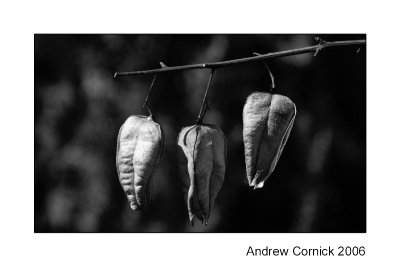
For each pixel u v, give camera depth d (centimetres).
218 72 90
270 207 93
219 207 92
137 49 93
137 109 92
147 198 54
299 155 93
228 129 90
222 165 54
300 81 93
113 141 93
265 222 92
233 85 91
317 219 92
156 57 92
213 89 90
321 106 93
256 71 91
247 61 55
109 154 93
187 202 54
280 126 53
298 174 93
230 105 90
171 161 91
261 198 93
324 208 93
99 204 93
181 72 92
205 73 90
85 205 93
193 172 53
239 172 92
